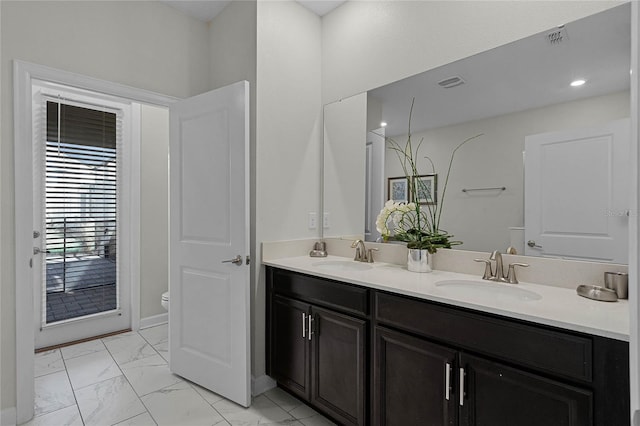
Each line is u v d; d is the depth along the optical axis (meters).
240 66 2.26
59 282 2.81
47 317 2.77
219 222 2.07
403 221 2.01
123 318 3.15
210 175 2.11
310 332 1.88
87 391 2.11
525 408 1.12
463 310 1.27
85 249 2.94
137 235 3.18
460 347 1.28
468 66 1.76
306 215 2.44
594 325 0.99
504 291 1.53
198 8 2.43
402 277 1.69
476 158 1.74
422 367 1.39
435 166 1.90
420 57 1.95
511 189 1.63
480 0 1.72
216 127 2.08
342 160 2.38
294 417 1.88
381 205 2.16
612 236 1.35
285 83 2.29
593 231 1.40
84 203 2.92
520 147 1.60
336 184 2.43
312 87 2.46
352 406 1.66
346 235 2.37
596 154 1.39
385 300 1.52
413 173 1.99
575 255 1.44
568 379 1.04
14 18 1.78
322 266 2.15
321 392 1.83
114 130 3.08
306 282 1.91
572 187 1.45
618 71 1.34
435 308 1.35
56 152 2.77
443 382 1.32
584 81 1.42
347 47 2.34
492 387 1.19
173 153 2.32
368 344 1.61
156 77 2.31
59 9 1.92
